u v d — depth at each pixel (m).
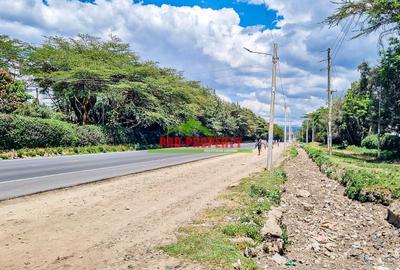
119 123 44.06
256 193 11.60
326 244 7.36
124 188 12.06
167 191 11.81
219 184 13.80
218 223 7.73
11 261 5.32
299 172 21.59
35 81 36.88
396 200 10.98
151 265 5.33
